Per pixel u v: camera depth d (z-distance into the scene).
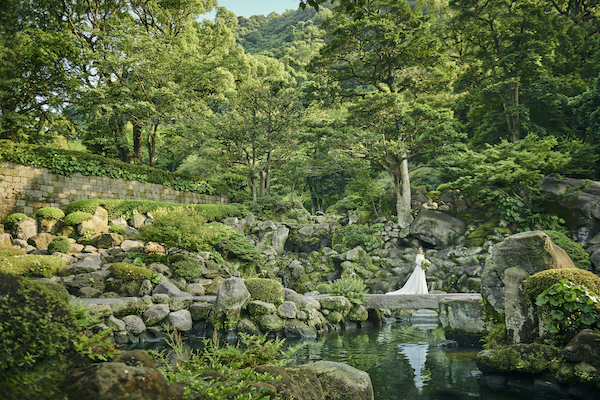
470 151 19.88
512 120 25.11
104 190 20.81
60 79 19.27
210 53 29.98
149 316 10.48
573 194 18.14
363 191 24.30
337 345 9.09
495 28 26.97
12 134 19.09
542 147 18.98
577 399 4.82
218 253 17.30
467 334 8.76
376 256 20.95
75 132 22.91
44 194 18.64
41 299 2.31
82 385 1.87
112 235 16.34
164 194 23.52
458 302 9.02
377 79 24.39
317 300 12.57
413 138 23.33
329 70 24.59
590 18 28.36
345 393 3.66
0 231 15.63
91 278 12.53
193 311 11.35
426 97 31.08
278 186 34.16
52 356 2.11
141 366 2.23
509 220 19.44
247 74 32.47
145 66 20.73
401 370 6.53
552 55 24.02
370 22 20.44
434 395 5.16
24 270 11.85
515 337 6.00
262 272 19.20
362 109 21.31
